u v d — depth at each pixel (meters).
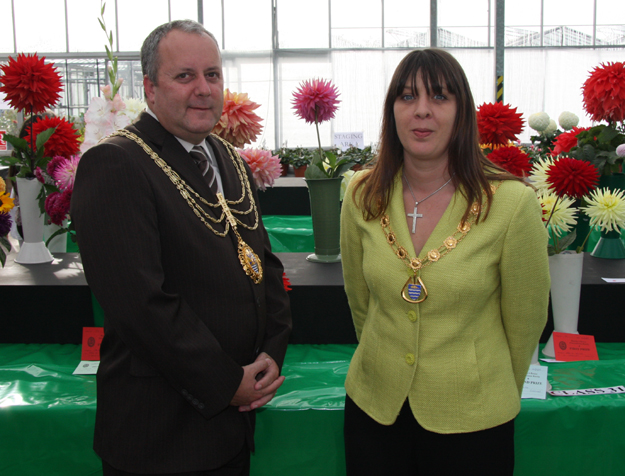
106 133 1.68
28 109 1.77
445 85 0.94
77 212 0.94
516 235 0.94
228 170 1.19
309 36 10.31
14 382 1.46
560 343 1.55
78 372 1.52
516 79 10.37
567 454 1.31
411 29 10.30
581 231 1.96
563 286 1.53
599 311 1.67
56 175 1.64
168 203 1.00
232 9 10.14
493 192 0.96
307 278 1.78
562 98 10.41
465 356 0.97
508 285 0.97
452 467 0.97
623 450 1.31
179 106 1.01
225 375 0.98
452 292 0.94
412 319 0.98
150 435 0.99
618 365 1.49
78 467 1.34
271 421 1.33
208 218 1.05
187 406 1.02
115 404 1.02
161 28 1.03
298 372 1.54
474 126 0.97
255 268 1.11
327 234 1.97
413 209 1.03
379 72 10.38
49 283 1.70
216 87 1.04
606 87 1.90
